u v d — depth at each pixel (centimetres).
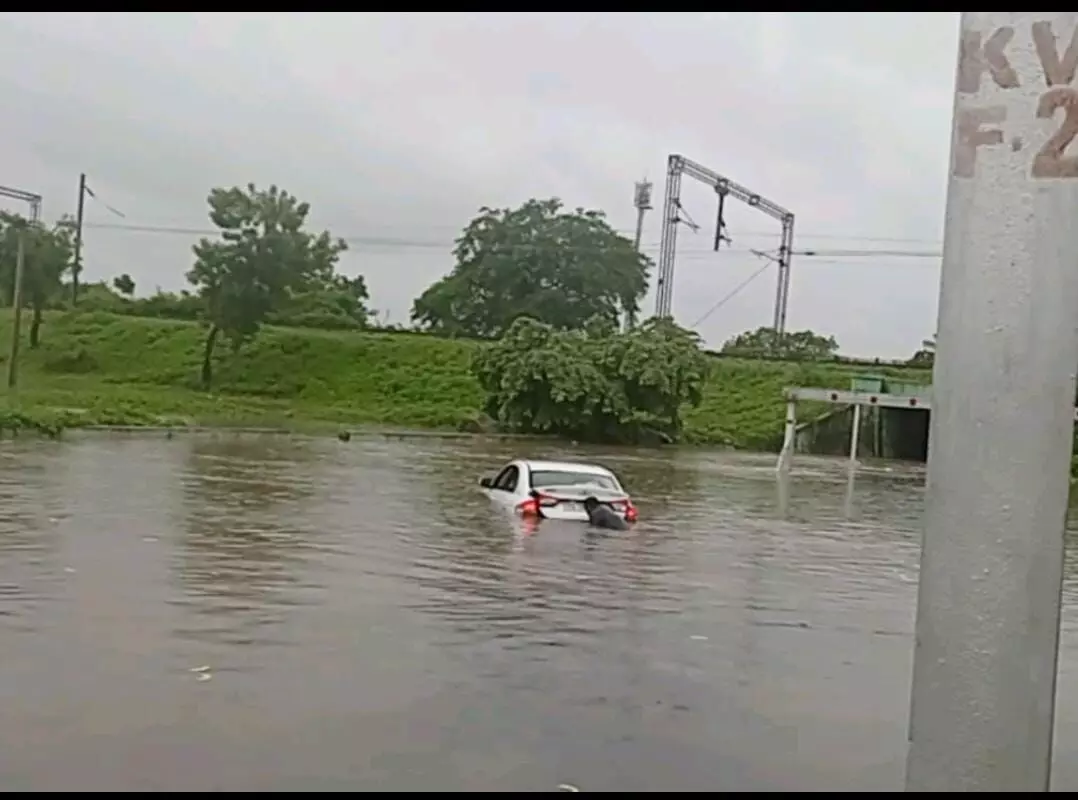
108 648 817
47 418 3591
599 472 1816
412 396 5634
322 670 783
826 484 3175
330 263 6488
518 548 1436
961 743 207
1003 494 206
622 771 599
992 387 207
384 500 1977
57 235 5803
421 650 861
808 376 5753
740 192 6106
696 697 768
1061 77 205
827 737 686
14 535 1365
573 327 7394
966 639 207
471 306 7625
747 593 1230
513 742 639
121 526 1491
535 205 7644
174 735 620
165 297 6588
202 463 2661
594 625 995
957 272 211
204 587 1077
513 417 5119
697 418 5456
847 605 1194
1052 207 205
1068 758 673
